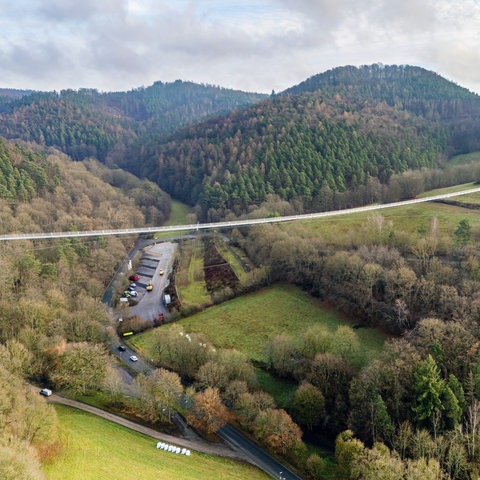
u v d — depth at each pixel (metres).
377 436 60.25
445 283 94.12
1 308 88.19
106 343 95.06
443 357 68.19
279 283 124.06
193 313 113.12
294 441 64.75
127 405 78.00
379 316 98.25
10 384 63.19
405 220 138.38
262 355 92.25
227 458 66.19
